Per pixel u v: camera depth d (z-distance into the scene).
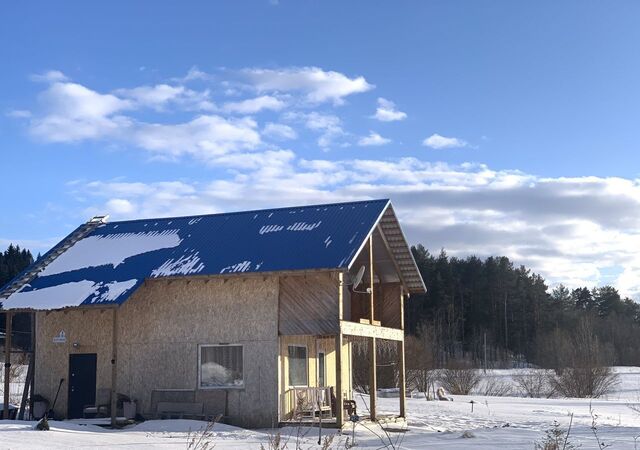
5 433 16.91
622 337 94.25
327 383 25.50
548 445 14.99
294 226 23.41
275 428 21.23
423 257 84.44
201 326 22.42
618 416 30.27
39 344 23.88
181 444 16.69
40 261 24.45
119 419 20.95
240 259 22.14
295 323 21.56
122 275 22.69
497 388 50.44
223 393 21.86
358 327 22.30
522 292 89.56
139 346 22.89
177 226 25.34
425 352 47.09
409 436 19.94
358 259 24.94
